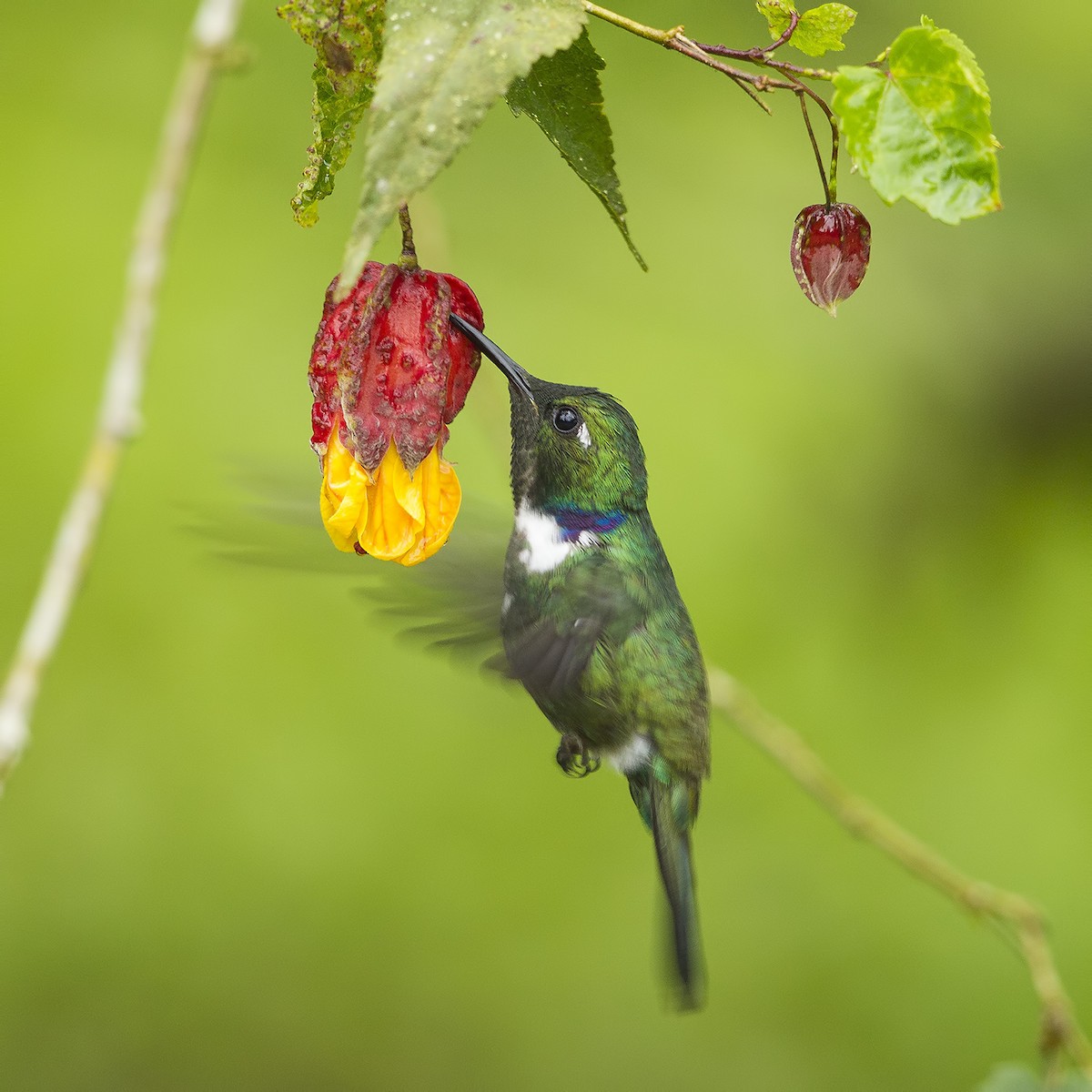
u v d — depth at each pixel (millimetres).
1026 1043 9031
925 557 9109
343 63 3527
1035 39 8625
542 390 4867
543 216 9117
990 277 8953
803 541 9250
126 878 9086
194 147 2570
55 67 8797
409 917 9352
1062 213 8680
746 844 9547
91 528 2328
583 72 3514
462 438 9234
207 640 9461
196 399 9320
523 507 4875
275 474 4926
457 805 9547
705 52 3332
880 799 9117
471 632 4961
